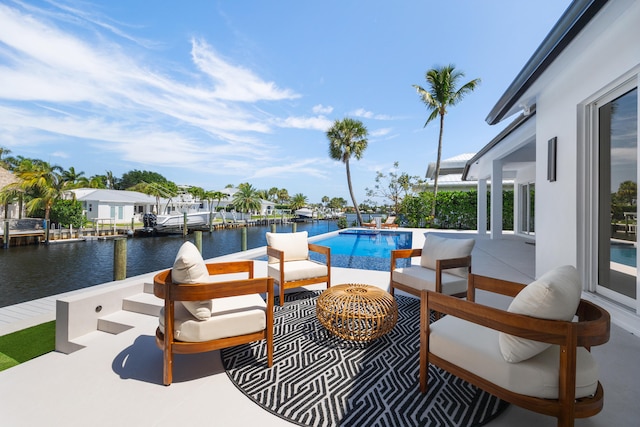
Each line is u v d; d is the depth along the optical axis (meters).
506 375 1.36
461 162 13.34
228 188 50.53
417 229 13.95
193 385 1.79
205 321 1.83
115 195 29.94
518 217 10.95
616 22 2.58
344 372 1.93
